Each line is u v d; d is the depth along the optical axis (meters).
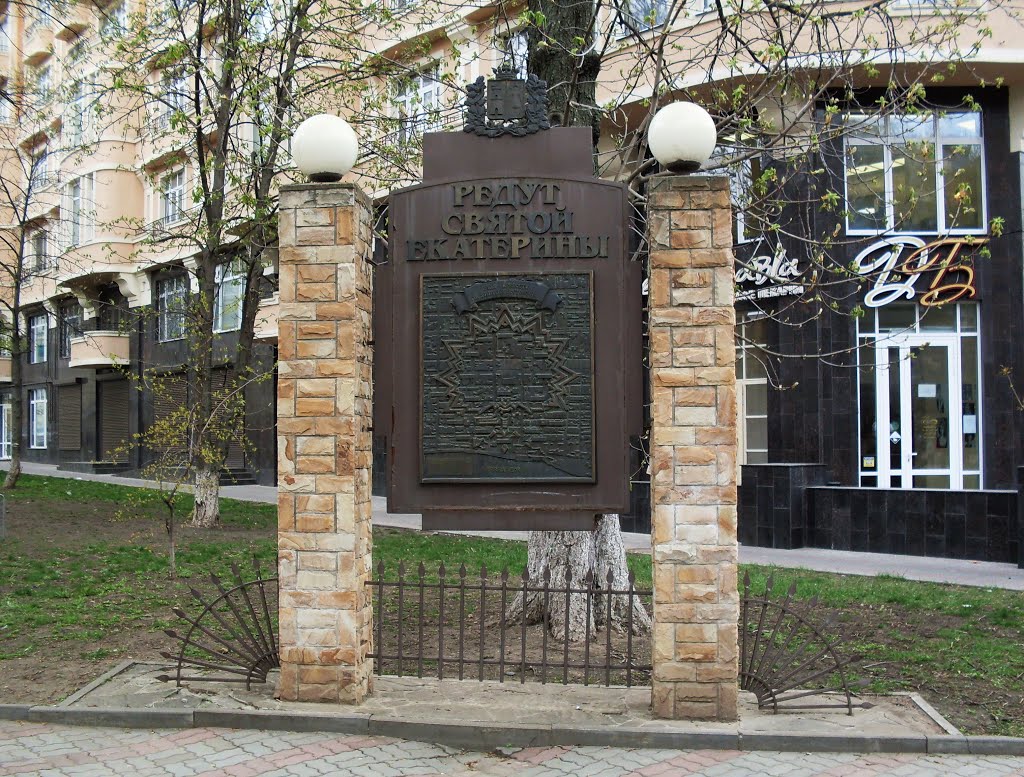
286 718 5.29
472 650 6.98
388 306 5.75
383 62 12.76
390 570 10.55
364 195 5.79
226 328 25.44
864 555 12.84
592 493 5.52
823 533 13.52
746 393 16.77
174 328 27.33
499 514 5.56
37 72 21.19
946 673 6.50
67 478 26.72
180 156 16.30
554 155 5.71
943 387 15.96
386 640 7.34
